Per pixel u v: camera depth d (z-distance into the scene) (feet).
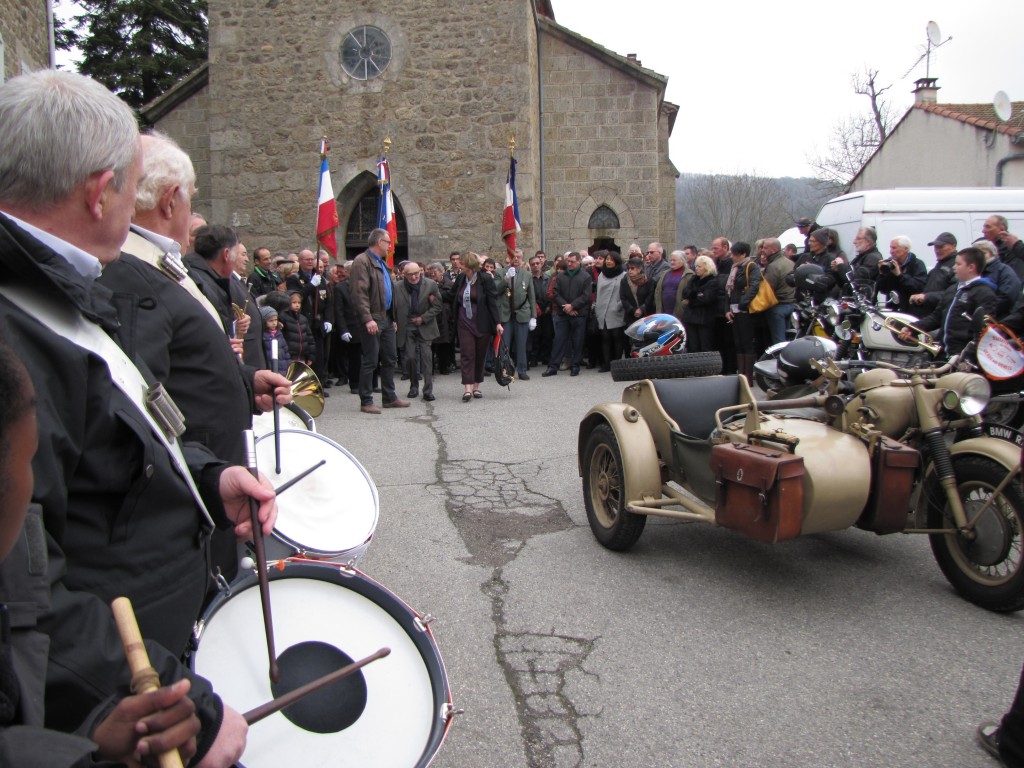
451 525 17.56
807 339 15.52
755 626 12.48
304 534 9.09
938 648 11.68
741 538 16.44
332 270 38.50
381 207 44.45
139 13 86.69
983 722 9.84
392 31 55.26
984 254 23.44
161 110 59.72
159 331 7.31
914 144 77.05
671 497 15.20
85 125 5.16
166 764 3.94
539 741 9.60
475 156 55.11
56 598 4.35
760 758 9.21
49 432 4.46
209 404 7.79
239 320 14.08
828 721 9.92
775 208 160.86
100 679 4.33
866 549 15.70
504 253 55.06
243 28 56.08
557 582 14.30
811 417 14.92
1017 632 12.10
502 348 37.58
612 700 10.47
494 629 12.54
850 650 11.68
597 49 60.23
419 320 33.68
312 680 5.98
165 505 5.41
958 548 13.17
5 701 3.64
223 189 56.59
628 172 61.36
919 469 13.47
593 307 41.78
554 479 21.12
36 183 5.08
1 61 28.73
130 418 5.01
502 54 54.65
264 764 5.45
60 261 4.79
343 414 30.86
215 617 6.14
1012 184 65.26
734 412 15.72
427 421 29.17
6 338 4.42
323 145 41.27
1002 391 19.92
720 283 34.76
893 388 13.32
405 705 6.09
